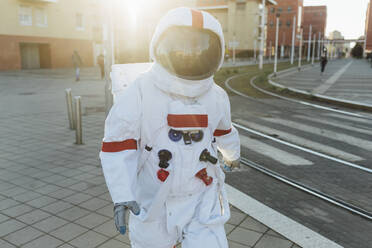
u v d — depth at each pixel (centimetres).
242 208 384
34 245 307
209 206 192
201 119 183
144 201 191
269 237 324
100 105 1110
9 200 400
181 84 178
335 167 547
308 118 951
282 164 560
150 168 189
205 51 177
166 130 184
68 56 3516
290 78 2325
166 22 178
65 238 319
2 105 1101
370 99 1242
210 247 180
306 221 367
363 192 450
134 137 182
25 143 650
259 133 770
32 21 3106
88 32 3728
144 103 180
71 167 514
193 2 2530
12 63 2980
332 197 426
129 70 237
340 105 1195
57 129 769
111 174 173
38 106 1084
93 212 371
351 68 3969
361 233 343
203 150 189
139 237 192
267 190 452
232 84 1877
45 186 442
